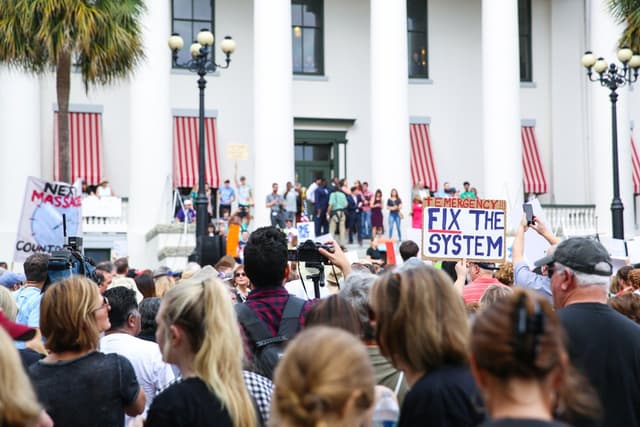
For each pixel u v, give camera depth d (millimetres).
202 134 23281
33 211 13922
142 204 32969
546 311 3256
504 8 35500
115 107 36625
